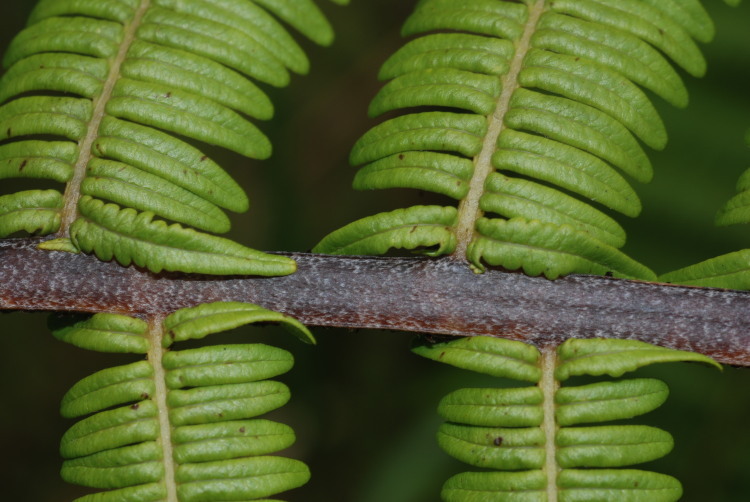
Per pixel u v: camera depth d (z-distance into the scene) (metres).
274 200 0.55
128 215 0.35
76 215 0.36
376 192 0.59
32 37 0.37
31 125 0.36
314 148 0.61
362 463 0.55
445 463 0.45
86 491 0.58
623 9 0.36
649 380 0.35
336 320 0.36
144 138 0.36
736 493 0.42
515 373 0.35
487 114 0.36
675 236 0.43
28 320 0.60
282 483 0.35
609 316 0.35
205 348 0.35
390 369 0.55
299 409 0.56
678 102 0.36
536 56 0.36
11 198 0.36
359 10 0.62
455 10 0.37
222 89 0.37
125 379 0.35
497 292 0.35
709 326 0.35
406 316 0.35
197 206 0.36
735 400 0.42
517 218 0.35
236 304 0.35
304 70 0.37
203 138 0.36
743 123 0.43
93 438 0.35
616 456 0.35
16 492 0.58
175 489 0.35
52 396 0.60
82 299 0.36
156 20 0.37
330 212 0.59
